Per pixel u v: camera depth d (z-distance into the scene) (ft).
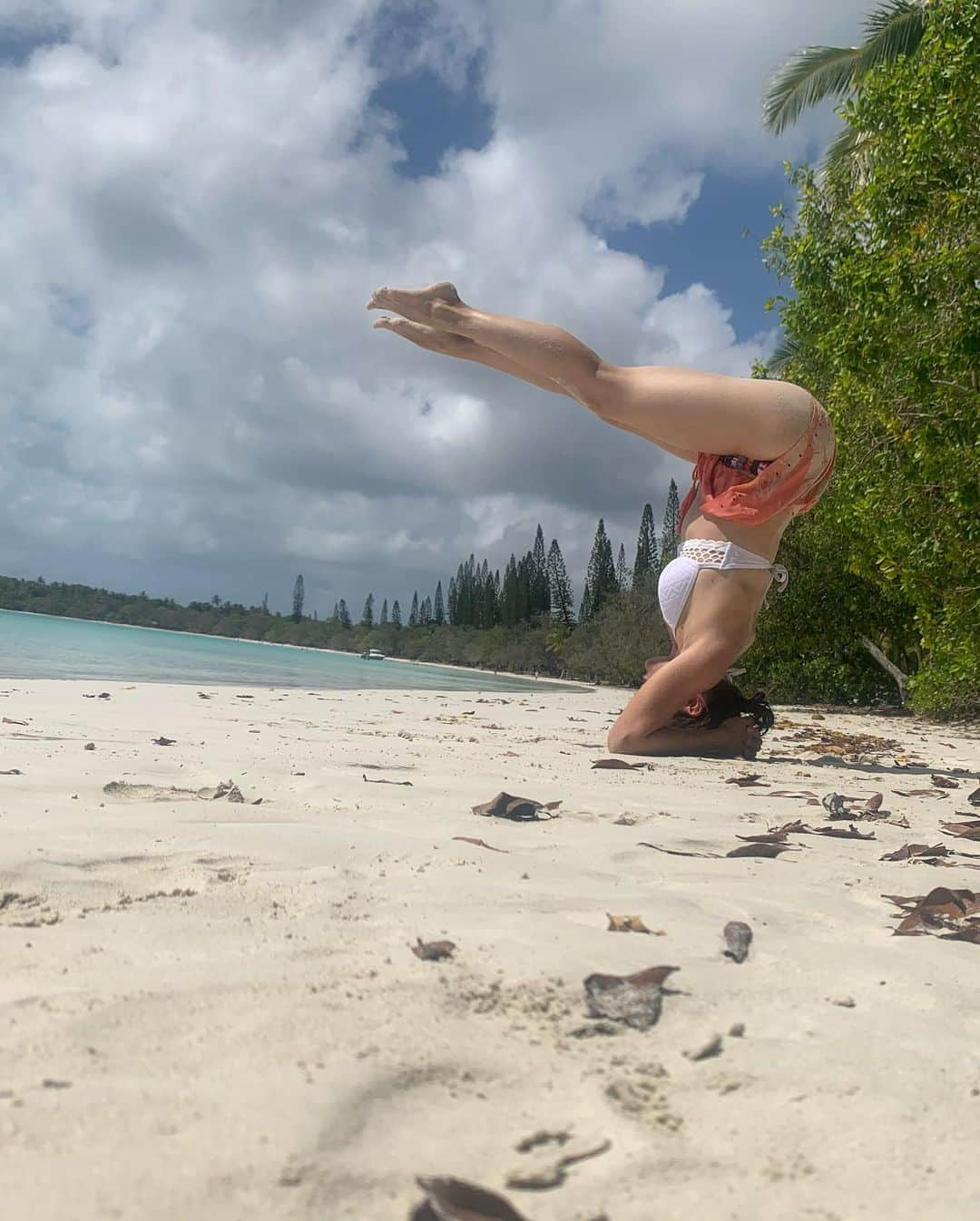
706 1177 4.09
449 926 7.24
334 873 8.79
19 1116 4.06
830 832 13.04
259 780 14.75
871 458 40.40
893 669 73.46
